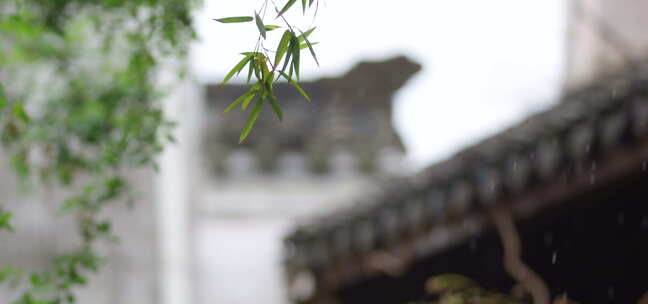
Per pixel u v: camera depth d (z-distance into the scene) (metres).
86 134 3.06
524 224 6.31
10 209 3.78
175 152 6.38
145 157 2.75
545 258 6.30
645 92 5.21
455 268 6.84
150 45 2.70
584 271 6.14
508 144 5.98
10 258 3.68
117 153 2.80
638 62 5.76
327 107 12.00
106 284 4.80
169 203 6.16
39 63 3.33
